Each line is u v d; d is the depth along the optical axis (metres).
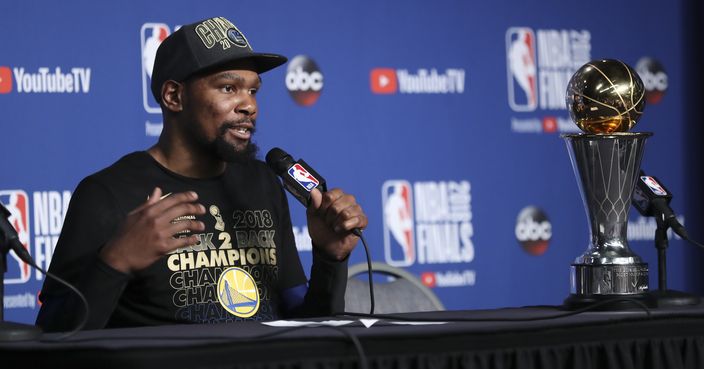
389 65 8.41
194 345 3.14
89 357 3.12
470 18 8.66
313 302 4.95
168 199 4.29
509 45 8.76
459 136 8.61
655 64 9.20
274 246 5.23
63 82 7.51
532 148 8.84
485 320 3.74
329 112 8.23
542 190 8.86
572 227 8.95
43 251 7.45
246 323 3.98
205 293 4.89
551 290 8.89
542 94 8.87
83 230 4.83
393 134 8.41
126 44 7.68
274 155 4.64
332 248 4.83
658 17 9.20
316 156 8.19
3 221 3.77
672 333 3.78
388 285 6.03
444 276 8.55
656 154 9.20
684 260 9.20
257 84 5.11
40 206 7.45
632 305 4.17
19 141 7.41
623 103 4.36
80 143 7.55
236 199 5.18
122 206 4.91
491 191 8.70
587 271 4.32
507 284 8.75
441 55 8.55
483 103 8.69
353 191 8.29
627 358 3.69
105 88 7.61
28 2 7.43
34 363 3.21
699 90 9.31
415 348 3.40
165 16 7.77
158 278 4.83
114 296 4.30
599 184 4.36
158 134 7.75
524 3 8.81
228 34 5.05
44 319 4.73
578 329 3.63
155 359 3.09
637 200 4.64
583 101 4.40
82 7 7.56
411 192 8.46
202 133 5.02
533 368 3.56
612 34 9.08
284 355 3.25
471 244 8.63
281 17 8.11
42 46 7.47
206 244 4.98
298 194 4.57
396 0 8.43
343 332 3.35
